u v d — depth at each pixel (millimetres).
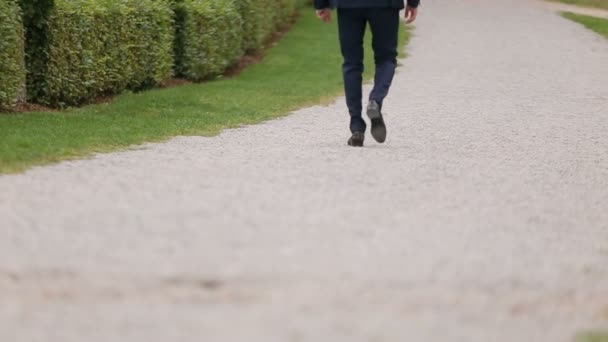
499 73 35531
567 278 9422
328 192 13180
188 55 30891
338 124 21812
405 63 37875
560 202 13531
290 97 27625
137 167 15008
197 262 9508
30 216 11414
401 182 14156
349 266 9477
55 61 23047
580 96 29797
